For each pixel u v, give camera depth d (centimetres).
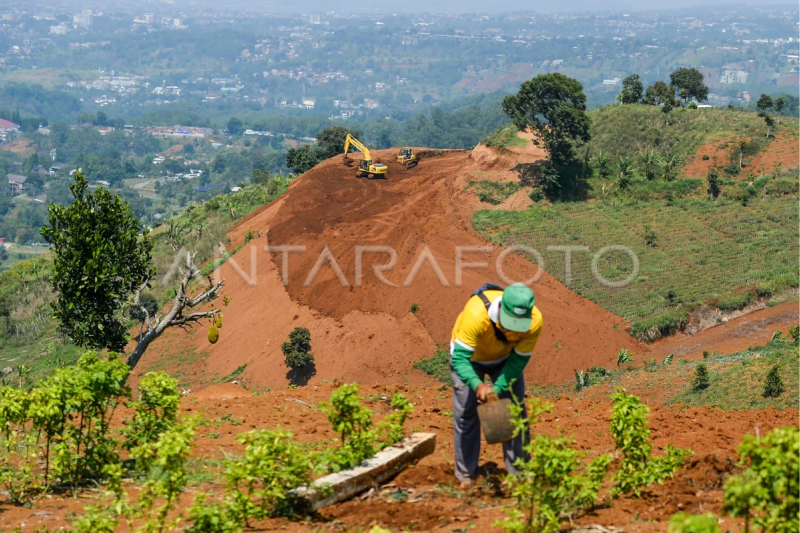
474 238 5822
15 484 770
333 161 7838
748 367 3142
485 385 676
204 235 6744
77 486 773
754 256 5403
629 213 6256
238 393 1341
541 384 4200
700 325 4709
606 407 1130
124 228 1970
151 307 5281
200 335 4969
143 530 595
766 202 6266
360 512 652
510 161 7169
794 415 1085
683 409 1169
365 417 720
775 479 476
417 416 1076
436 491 700
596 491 630
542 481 584
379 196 6738
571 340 4459
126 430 902
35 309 5872
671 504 637
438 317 4647
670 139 7525
